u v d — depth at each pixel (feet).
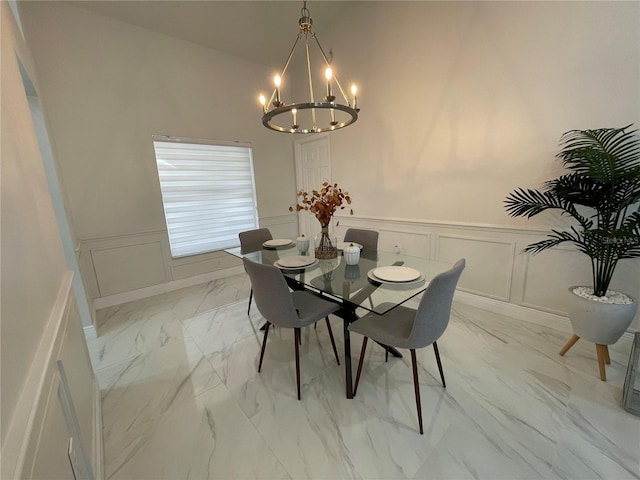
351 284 5.57
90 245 9.65
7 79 3.42
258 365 6.48
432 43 8.59
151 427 4.84
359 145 11.48
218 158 12.67
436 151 9.08
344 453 4.26
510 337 7.11
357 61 10.83
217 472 4.06
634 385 4.84
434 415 4.86
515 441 4.33
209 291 11.43
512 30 7.03
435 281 4.19
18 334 2.21
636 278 6.07
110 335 8.02
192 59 11.32
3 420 1.76
